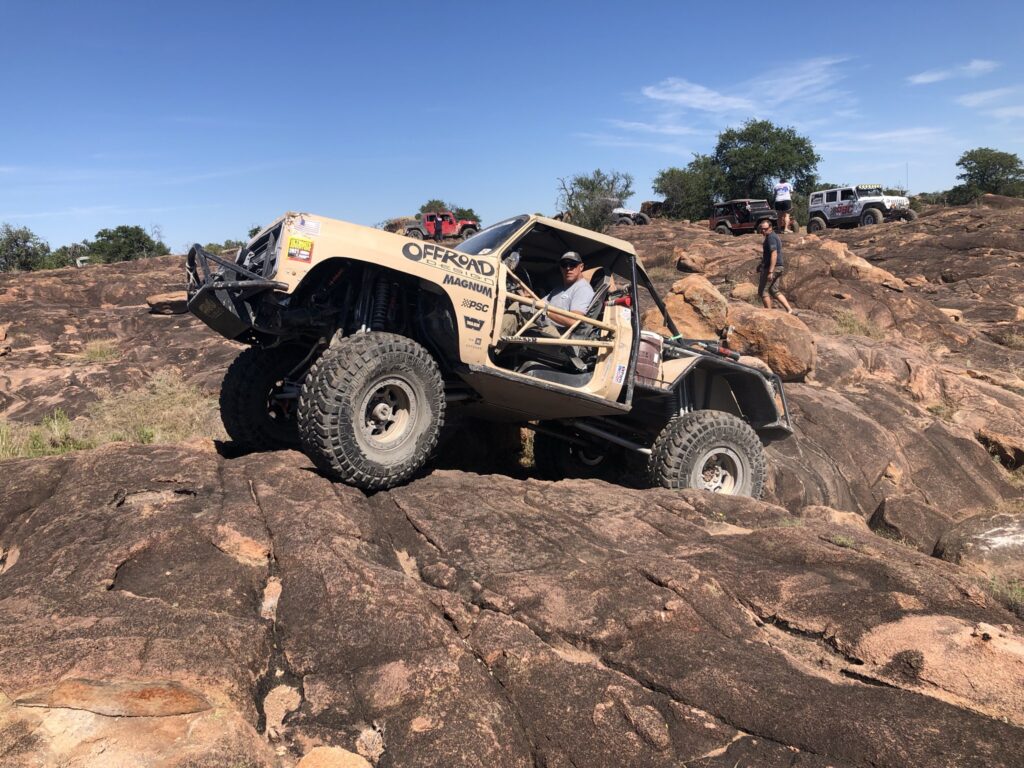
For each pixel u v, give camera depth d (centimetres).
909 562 410
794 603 355
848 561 391
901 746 252
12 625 293
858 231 2919
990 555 566
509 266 586
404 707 280
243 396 609
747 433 659
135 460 504
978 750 249
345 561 368
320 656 309
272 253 507
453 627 334
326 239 498
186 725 253
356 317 537
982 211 2717
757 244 2461
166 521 403
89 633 290
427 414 514
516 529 442
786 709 274
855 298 1576
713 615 346
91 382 1205
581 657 319
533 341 575
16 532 431
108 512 424
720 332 1127
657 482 643
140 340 1565
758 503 522
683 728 274
